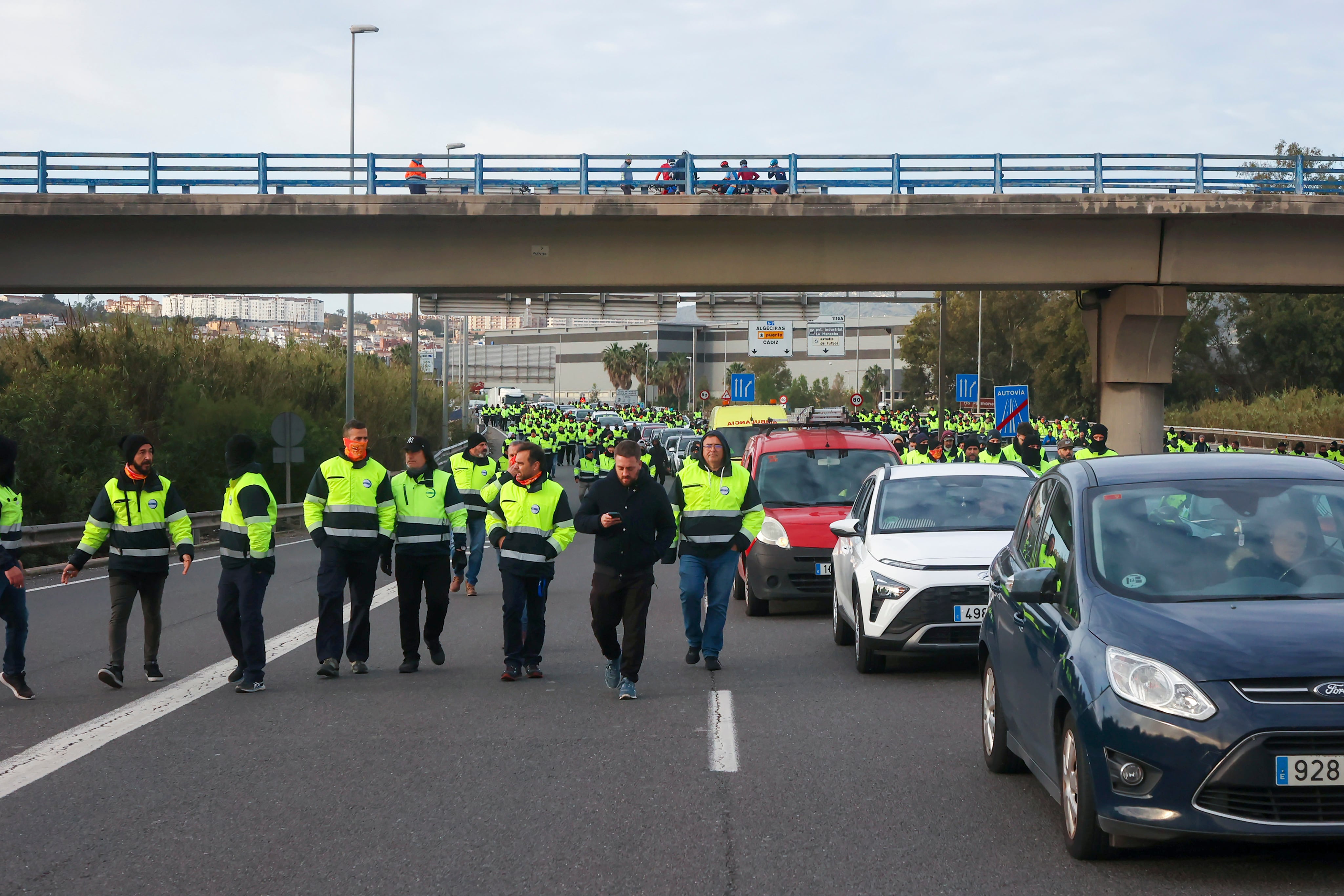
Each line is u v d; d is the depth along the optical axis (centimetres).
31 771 705
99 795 653
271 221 3134
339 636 1019
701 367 16738
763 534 1366
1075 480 642
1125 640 517
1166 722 487
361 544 1020
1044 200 3180
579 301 4191
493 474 1638
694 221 3212
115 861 543
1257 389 7206
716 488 1046
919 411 7238
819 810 617
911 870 524
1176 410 7312
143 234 3122
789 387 13138
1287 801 479
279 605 1531
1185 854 540
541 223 3184
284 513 3200
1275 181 3234
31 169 3070
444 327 6191
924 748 752
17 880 518
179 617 1430
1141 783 494
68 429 2919
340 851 555
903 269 3272
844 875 519
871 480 1202
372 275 3181
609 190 3281
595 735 792
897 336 14562
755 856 545
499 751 749
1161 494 613
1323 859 531
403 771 699
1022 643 625
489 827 591
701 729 807
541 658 1078
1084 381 7956
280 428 3244
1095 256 3294
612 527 905
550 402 14862
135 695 944
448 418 6688
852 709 873
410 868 530
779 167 3216
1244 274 3309
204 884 512
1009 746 662
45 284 3125
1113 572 572
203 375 3903
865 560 1027
